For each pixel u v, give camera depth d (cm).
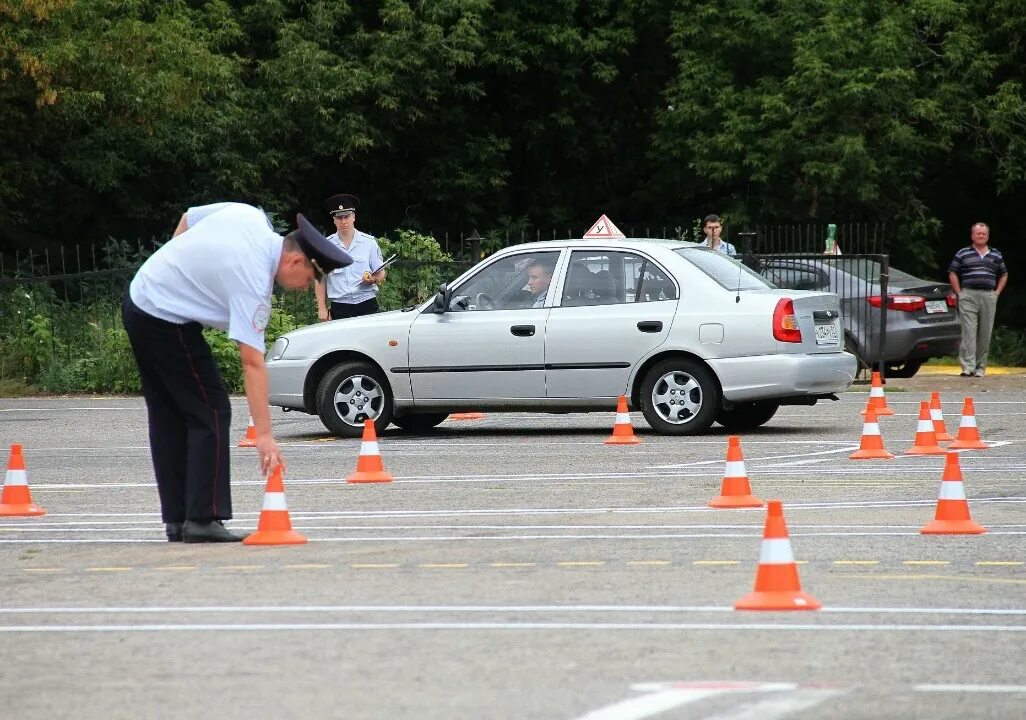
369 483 2056
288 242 1491
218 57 5500
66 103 5194
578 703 908
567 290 2638
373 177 6475
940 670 991
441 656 1039
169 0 5594
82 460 2433
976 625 1132
